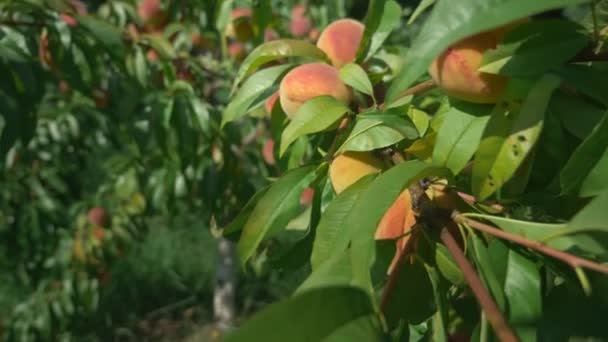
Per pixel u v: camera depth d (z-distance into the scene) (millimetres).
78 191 2113
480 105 467
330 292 330
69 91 1664
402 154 523
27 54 918
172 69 1198
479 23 366
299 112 542
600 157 405
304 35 1487
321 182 561
